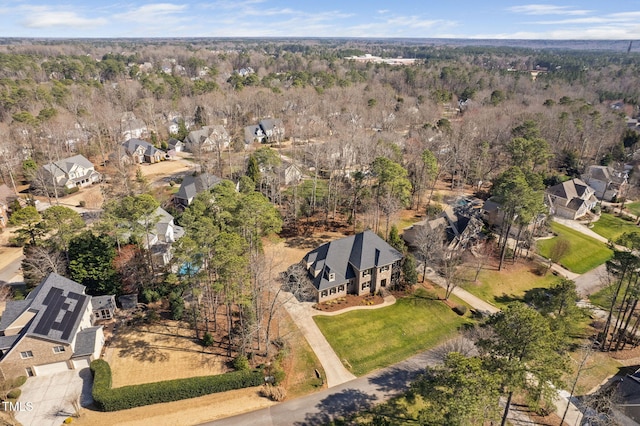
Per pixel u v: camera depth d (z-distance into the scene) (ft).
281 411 116.78
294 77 638.53
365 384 127.34
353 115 410.52
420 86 629.92
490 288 186.39
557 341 101.86
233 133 401.70
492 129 362.12
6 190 245.65
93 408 115.03
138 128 409.08
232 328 147.64
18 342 119.96
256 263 135.33
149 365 129.70
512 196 187.21
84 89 481.46
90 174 299.17
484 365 94.43
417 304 169.48
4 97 385.29
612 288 153.99
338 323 154.51
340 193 260.62
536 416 118.93
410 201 258.16
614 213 276.00
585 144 361.30
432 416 88.69
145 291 160.45
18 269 186.91
